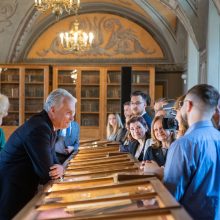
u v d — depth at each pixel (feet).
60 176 8.37
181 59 41.47
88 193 6.36
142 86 40.14
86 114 40.81
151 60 42.42
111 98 40.57
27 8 38.45
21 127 8.98
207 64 26.35
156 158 10.57
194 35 29.45
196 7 28.89
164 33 41.01
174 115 10.55
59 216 5.19
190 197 6.86
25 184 8.99
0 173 8.98
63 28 42.86
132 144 13.12
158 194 5.67
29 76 40.45
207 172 6.87
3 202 8.89
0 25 39.60
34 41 42.80
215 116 8.31
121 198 5.68
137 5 40.06
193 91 7.28
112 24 42.96
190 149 6.83
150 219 4.76
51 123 9.08
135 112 14.32
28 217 5.18
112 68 40.55
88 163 10.12
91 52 42.91
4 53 40.52
